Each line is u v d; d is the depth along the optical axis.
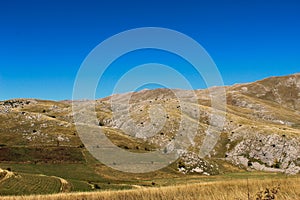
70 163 137.38
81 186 103.62
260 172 152.25
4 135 185.38
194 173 131.38
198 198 19.02
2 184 96.94
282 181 22.84
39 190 93.50
